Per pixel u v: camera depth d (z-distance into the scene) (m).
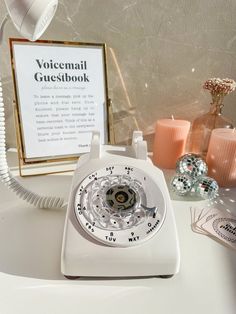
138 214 0.43
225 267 0.43
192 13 0.65
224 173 0.64
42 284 0.39
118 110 0.73
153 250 0.39
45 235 0.48
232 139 0.61
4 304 0.36
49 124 0.65
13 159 0.71
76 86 0.65
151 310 0.36
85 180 0.47
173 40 0.67
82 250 0.39
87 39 0.66
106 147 0.56
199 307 0.37
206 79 0.71
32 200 0.53
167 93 0.73
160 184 0.49
